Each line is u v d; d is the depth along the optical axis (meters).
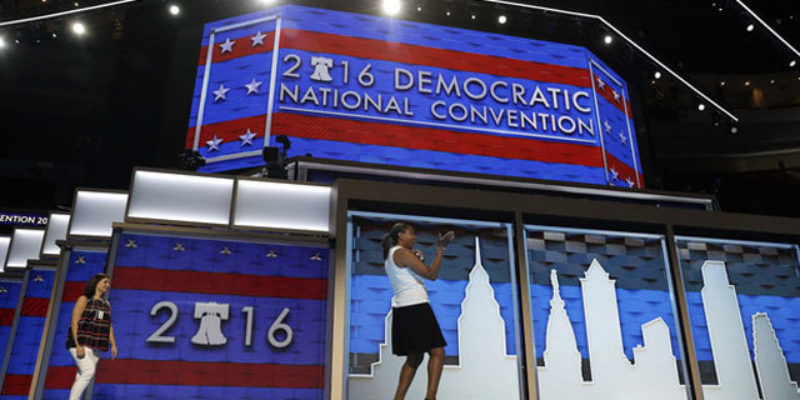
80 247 5.99
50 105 16.47
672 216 5.92
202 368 4.82
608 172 13.92
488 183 6.86
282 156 7.53
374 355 4.89
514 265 5.43
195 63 13.81
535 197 5.60
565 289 5.50
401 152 12.70
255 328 5.02
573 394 5.19
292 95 12.50
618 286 5.64
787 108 19.27
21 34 12.84
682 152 18.88
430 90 13.34
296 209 5.39
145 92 15.90
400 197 5.26
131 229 5.03
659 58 14.17
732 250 6.15
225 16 13.95
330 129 12.46
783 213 18.41
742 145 18.98
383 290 5.07
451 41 13.97
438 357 4.14
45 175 16.23
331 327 4.90
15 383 7.11
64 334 5.71
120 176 15.50
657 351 5.52
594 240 5.75
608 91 15.25
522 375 5.12
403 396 4.21
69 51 16.47
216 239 5.19
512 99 13.82
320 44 13.12
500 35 14.38
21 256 8.41
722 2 13.84
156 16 14.86
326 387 4.84
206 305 4.98
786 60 14.22
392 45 13.55
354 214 5.25
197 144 12.62
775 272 6.18
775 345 5.88
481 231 5.48
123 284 4.89
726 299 5.92
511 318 5.27
